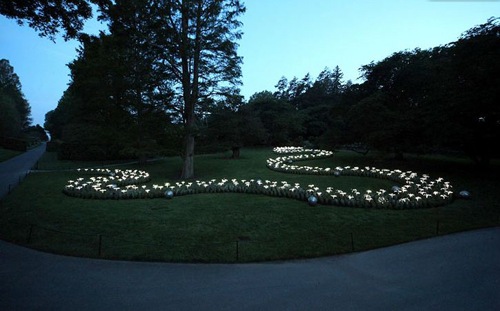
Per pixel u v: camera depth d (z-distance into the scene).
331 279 6.77
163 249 8.56
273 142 51.41
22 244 8.89
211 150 42.03
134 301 5.77
